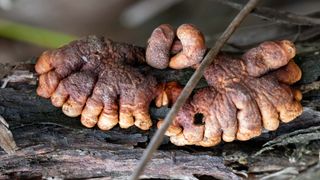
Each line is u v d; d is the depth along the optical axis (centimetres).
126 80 30
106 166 31
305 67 31
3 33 42
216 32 43
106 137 31
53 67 30
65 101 30
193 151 31
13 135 30
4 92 31
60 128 30
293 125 31
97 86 30
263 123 30
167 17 46
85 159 31
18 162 31
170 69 31
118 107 30
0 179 31
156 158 31
